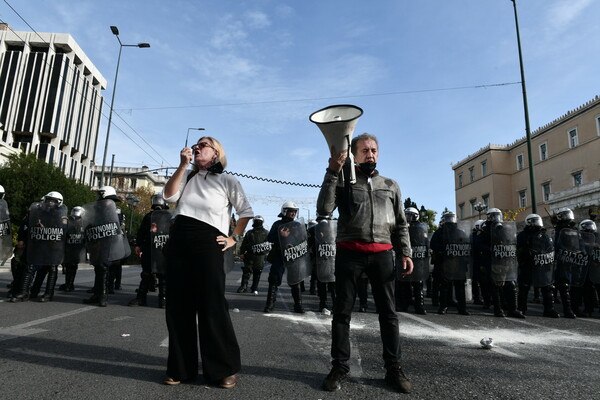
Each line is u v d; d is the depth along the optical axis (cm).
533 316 700
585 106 3644
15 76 5375
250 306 733
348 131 266
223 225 294
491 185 4666
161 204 698
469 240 713
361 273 292
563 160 3894
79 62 6125
